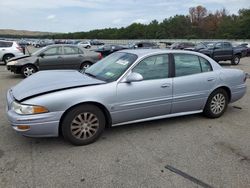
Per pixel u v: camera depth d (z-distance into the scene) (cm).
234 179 329
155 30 10250
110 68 472
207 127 501
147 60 461
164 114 487
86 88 406
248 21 7431
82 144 414
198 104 520
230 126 509
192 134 466
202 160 373
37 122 375
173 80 479
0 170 340
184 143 429
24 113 374
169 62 482
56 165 354
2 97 725
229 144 428
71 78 448
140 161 368
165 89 469
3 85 930
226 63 2023
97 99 409
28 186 308
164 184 316
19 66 1085
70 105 392
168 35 10100
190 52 514
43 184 312
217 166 358
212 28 9600
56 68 1141
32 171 339
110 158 375
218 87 538
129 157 379
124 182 319
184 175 335
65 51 1159
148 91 452
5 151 393
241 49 1936
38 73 504
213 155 389
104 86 417
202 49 1855
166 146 416
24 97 385
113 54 532
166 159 375
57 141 429
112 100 422
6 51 1650
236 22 8094
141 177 329
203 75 516
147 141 434
